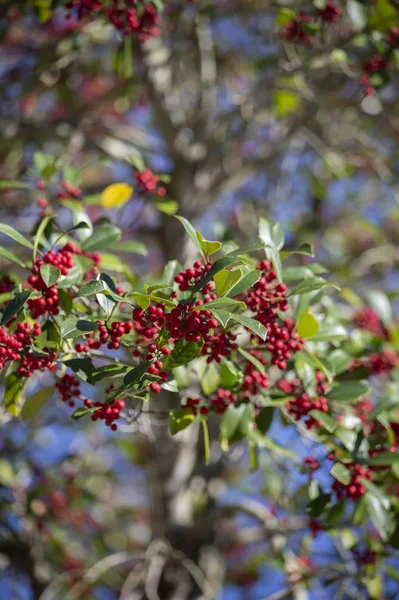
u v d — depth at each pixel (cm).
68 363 290
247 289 305
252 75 695
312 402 331
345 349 389
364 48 535
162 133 635
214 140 640
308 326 316
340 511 352
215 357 297
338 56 490
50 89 702
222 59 746
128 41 470
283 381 359
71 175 425
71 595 506
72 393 323
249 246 295
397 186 700
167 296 305
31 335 297
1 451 597
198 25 644
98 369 290
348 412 371
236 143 670
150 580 484
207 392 336
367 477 338
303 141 714
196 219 612
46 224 365
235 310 302
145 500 748
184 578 538
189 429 546
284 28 520
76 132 634
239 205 740
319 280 314
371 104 672
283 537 501
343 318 453
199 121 654
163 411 322
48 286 291
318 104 605
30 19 697
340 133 716
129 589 477
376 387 443
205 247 294
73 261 326
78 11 451
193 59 694
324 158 658
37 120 670
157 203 427
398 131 715
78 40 595
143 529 711
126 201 439
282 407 359
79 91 746
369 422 369
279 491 521
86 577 473
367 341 422
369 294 459
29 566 542
